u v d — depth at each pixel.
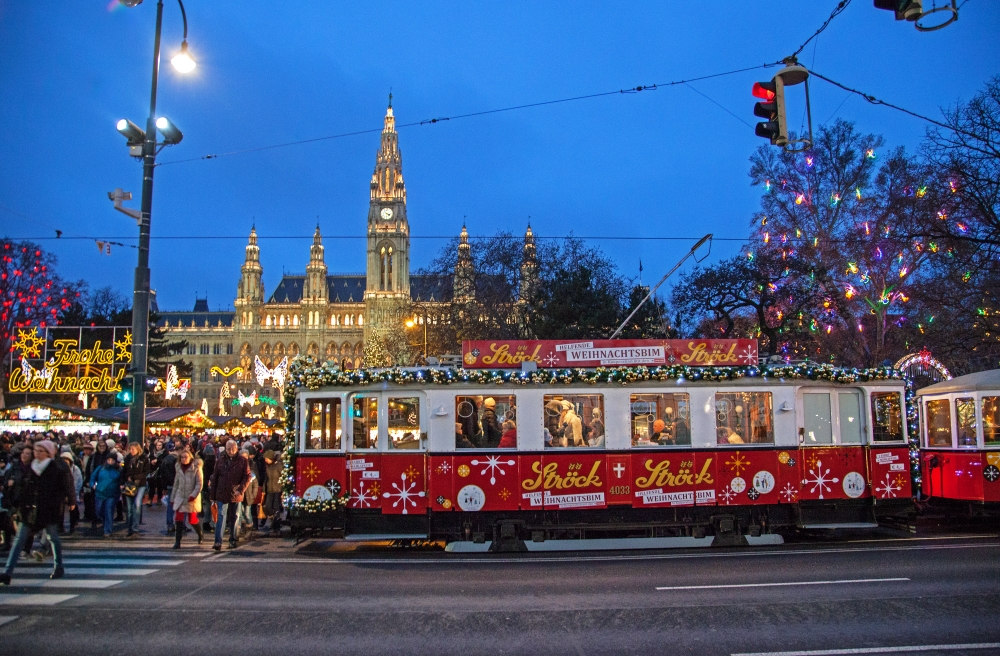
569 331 39.31
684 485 15.14
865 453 15.90
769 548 14.77
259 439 21.98
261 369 67.00
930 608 9.29
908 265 33.06
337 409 15.21
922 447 19.36
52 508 11.29
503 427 15.10
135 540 16.31
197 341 170.75
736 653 7.48
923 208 27.36
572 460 15.02
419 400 15.21
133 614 9.18
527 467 14.96
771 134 12.18
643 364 15.86
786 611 9.16
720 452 15.32
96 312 72.50
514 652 7.56
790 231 38.72
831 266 35.50
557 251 45.91
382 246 159.62
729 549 14.73
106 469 16.84
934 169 27.31
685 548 14.98
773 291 37.97
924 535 16.50
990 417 17.38
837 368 16.25
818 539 16.06
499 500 14.85
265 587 10.91
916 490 15.96
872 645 7.73
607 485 14.99
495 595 10.25
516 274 45.09
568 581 11.28
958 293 28.58
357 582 11.32
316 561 13.59
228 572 12.27
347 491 14.95
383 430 15.09
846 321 36.19
